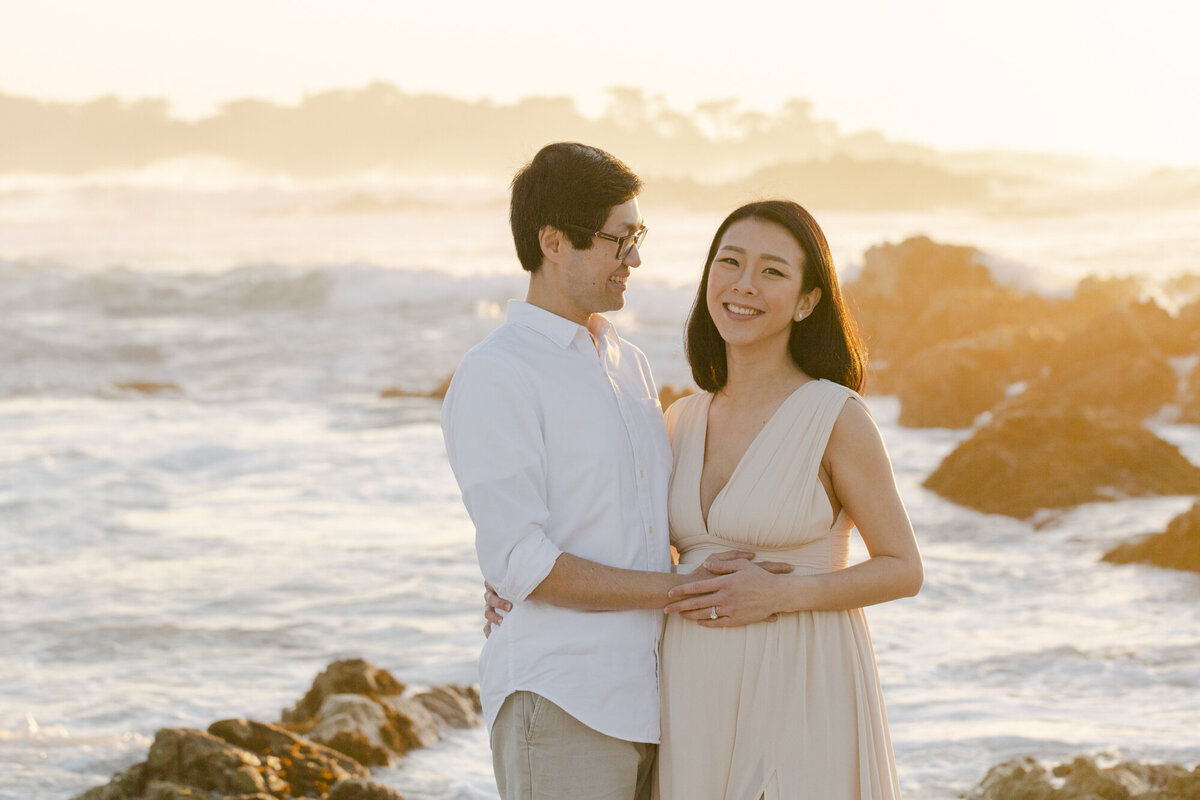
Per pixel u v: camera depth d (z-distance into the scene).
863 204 89.75
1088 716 5.43
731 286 2.86
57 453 13.10
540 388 2.76
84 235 62.16
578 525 2.78
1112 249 36.69
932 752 5.01
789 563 2.85
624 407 2.86
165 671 6.50
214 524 10.02
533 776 2.77
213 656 6.75
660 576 2.75
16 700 6.06
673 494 2.98
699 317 3.06
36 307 28.55
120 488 11.47
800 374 2.97
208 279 30.08
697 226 59.31
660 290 23.83
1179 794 4.18
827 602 2.76
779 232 2.86
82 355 22.45
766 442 2.85
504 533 2.69
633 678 2.80
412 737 5.39
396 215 78.38
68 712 5.88
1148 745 4.97
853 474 2.81
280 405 17.16
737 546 2.88
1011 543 8.95
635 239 2.84
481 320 25.23
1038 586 7.79
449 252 46.50
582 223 2.78
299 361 21.42
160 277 30.86
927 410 13.87
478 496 2.71
